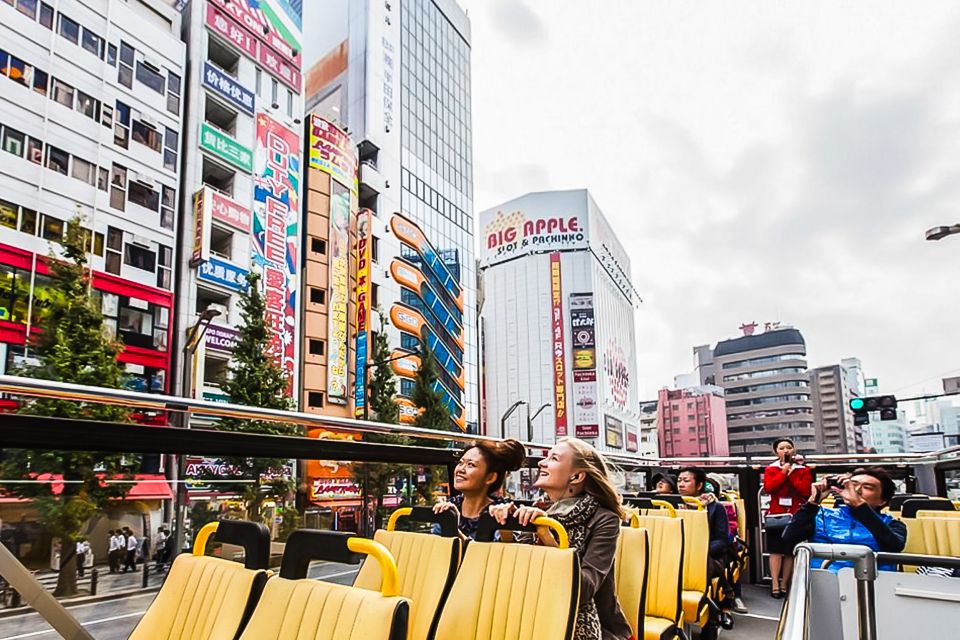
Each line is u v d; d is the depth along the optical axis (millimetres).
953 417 187125
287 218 31891
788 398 148125
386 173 46375
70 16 23453
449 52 59938
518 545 2502
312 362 34750
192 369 25766
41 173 21953
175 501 3312
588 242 102625
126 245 24422
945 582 2326
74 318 20391
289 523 3863
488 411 101875
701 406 136500
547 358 99500
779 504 7293
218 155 28734
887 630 2377
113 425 3004
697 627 4824
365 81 46938
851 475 4141
